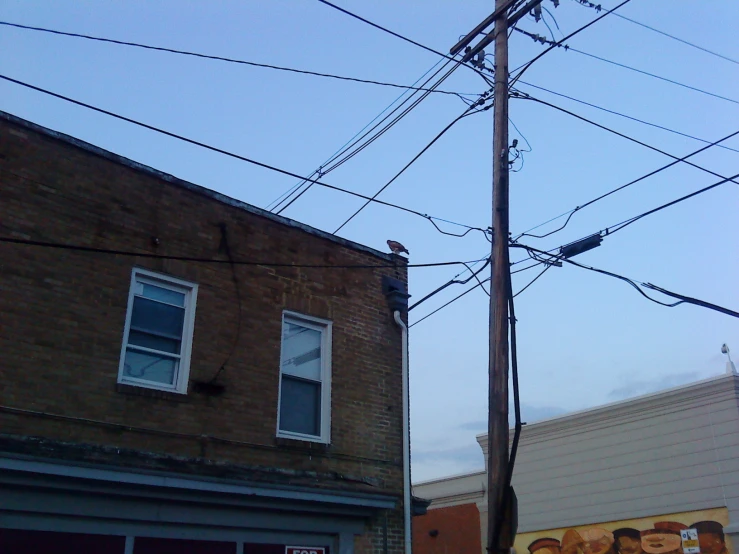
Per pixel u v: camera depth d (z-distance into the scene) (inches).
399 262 510.9
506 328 350.3
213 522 354.3
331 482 406.0
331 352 445.1
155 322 379.6
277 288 433.1
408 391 474.6
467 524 902.4
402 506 437.4
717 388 677.3
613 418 756.0
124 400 349.1
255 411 395.9
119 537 326.6
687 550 661.3
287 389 422.3
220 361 391.9
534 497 806.5
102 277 362.3
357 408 443.8
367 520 418.0
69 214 360.5
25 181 350.3
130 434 345.1
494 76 418.6
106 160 382.6
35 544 302.7
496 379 339.9
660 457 706.2
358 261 484.7
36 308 335.3
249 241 428.8
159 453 350.3
